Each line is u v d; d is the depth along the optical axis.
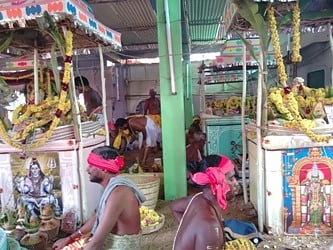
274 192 3.47
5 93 4.74
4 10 3.09
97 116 4.74
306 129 3.31
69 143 3.58
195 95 13.55
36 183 3.64
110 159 2.29
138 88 14.84
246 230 3.37
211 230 1.82
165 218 4.09
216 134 6.18
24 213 3.42
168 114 4.76
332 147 3.39
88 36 3.99
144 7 7.83
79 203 3.62
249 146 4.39
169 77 4.73
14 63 6.18
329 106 3.64
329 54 7.68
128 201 2.24
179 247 1.89
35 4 3.05
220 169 1.91
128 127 8.25
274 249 3.16
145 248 3.30
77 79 5.34
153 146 7.90
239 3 3.38
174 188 4.81
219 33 10.80
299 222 3.49
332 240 3.34
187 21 8.27
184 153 4.79
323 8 4.16
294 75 6.03
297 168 3.44
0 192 3.67
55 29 3.36
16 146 3.45
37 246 3.14
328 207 3.46
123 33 10.59
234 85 8.67
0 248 2.44
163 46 4.73
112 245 2.24
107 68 13.62
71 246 2.43
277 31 3.69
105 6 7.58
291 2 3.54
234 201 4.57
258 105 3.52
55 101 3.71
